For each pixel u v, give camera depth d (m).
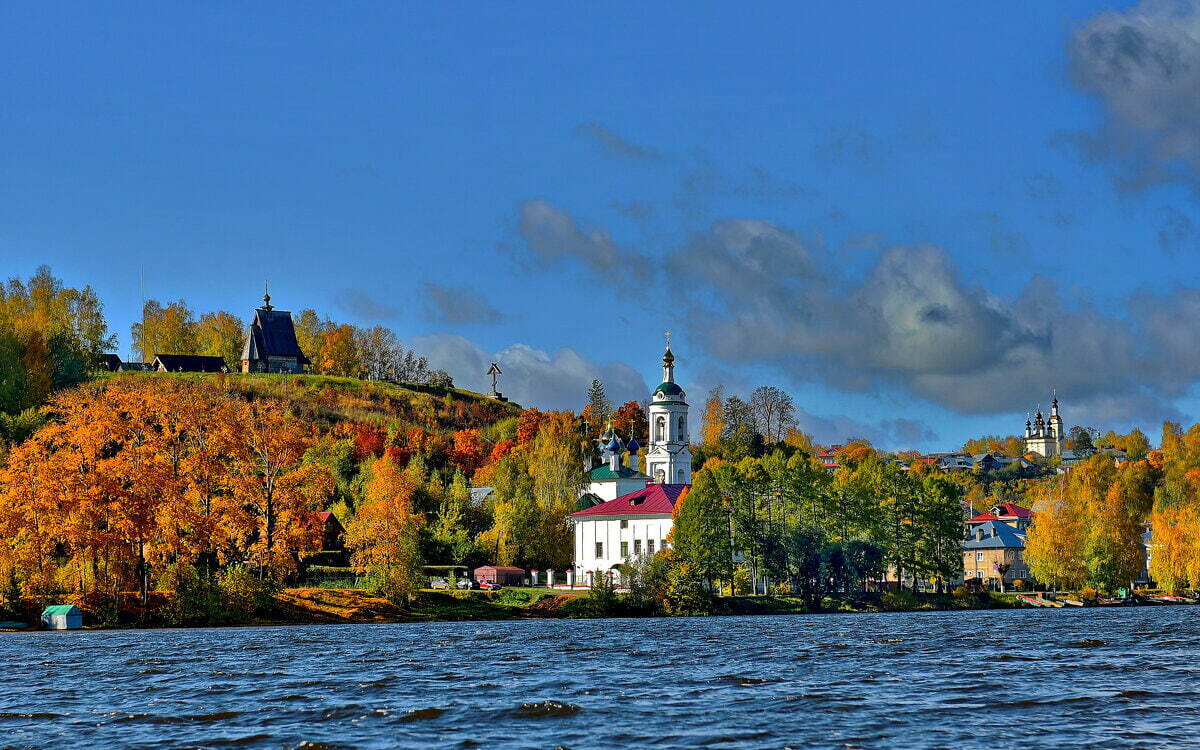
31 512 123.69
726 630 118.56
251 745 49.38
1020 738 50.19
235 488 132.38
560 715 56.34
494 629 122.06
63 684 69.44
